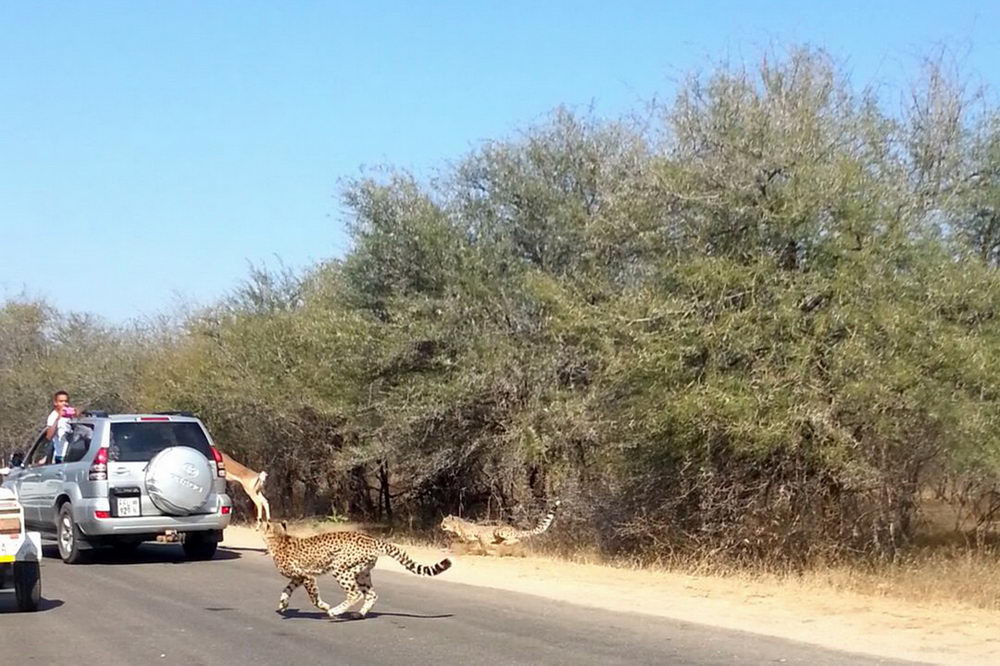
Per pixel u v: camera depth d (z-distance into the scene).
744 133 16.17
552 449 19.48
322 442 26.44
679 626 11.56
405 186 21.80
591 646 10.32
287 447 27.55
